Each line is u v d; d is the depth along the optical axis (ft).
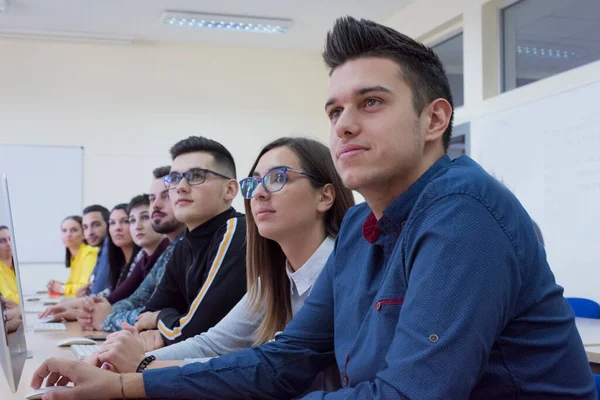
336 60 3.51
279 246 5.75
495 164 16.39
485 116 16.89
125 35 23.45
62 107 23.58
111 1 20.25
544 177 14.57
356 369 3.50
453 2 18.40
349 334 3.80
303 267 5.44
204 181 7.94
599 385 3.94
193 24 21.94
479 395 3.14
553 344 3.14
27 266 23.30
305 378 4.36
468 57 17.75
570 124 13.85
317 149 5.56
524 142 15.30
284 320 5.66
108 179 23.85
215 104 24.90
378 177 3.37
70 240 21.38
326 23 22.29
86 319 9.78
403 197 3.45
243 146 25.05
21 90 23.26
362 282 3.76
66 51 23.67
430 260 3.01
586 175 13.37
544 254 3.30
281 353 4.33
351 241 4.12
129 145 24.08
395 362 2.91
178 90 24.58
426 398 2.77
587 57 14.49
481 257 2.94
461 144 17.93
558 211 14.12
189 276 7.95
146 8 20.88
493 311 2.91
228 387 4.18
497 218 3.06
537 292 3.15
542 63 15.84
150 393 4.12
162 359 5.67
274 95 25.44
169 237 11.02
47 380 4.35
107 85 23.97
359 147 3.37
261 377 4.24
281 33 23.06
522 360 3.12
